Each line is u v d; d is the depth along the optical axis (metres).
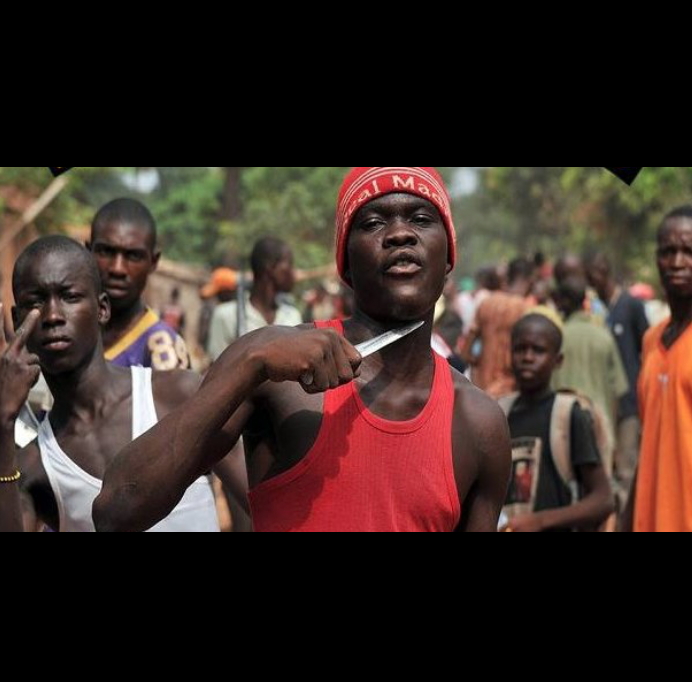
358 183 6.14
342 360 5.49
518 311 20.91
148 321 11.70
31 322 6.82
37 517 8.84
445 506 6.11
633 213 75.06
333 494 5.97
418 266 6.02
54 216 38.78
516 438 13.10
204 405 5.48
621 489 20.38
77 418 8.73
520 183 112.62
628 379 23.42
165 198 90.25
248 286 21.83
